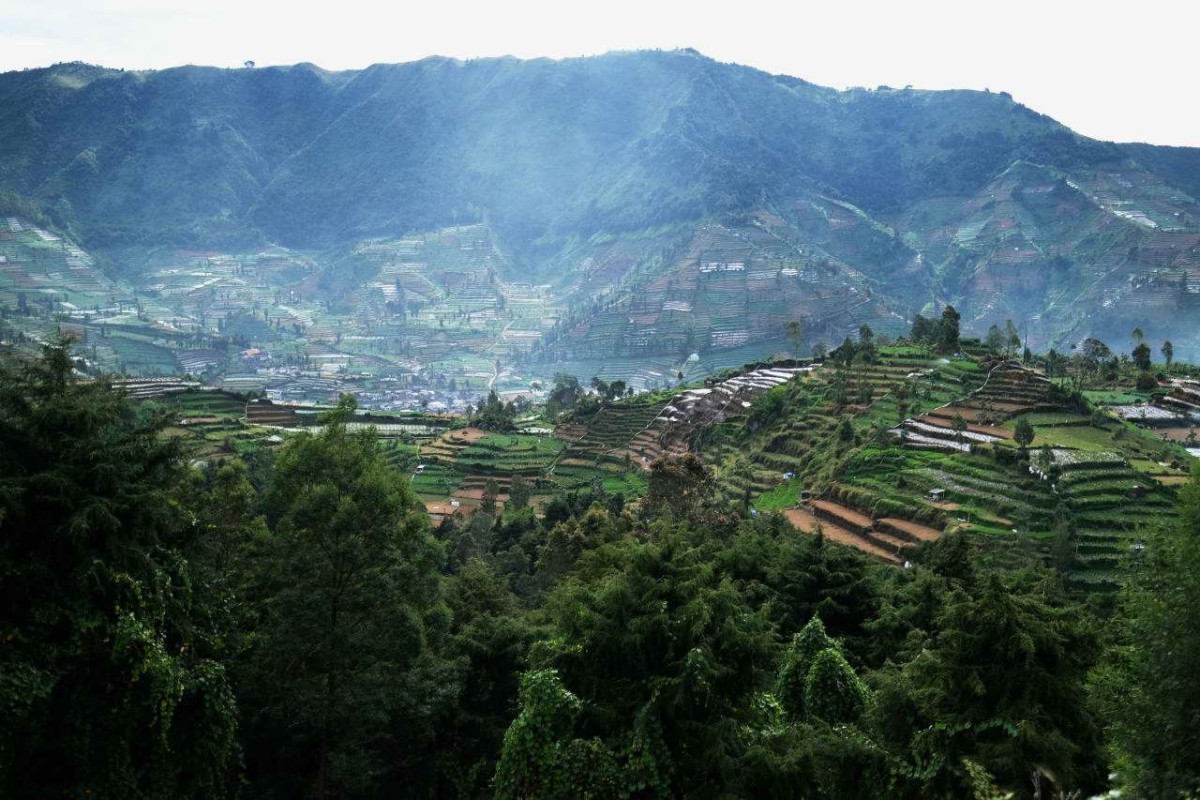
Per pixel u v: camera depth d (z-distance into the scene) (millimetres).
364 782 28812
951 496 79375
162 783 21719
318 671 29453
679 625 22578
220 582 29156
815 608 37469
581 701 22594
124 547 21516
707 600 23406
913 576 44406
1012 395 108125
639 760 21172
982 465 85312
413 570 31641
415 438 164000
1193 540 19188
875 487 85312
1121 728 19047
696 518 62656
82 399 22797
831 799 22734
